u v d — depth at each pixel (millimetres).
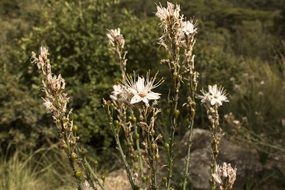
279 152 5523
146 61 6770
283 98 6980
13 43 8930
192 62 2219
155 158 2074
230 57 8133
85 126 6207
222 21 17484
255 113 6227
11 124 6125
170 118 2158
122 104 2215
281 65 8648
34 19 11773
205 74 6965
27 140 6062
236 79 7387
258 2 20531
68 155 1975
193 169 4816
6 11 15648
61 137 1978
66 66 6668
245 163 5047
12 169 5684
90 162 5945
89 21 6930
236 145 5469
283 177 4926
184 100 6027
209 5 18578
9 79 6289
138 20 7340
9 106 6070
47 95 1964
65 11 7035
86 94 6391
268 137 6027
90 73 6613
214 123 2275
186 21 2148
